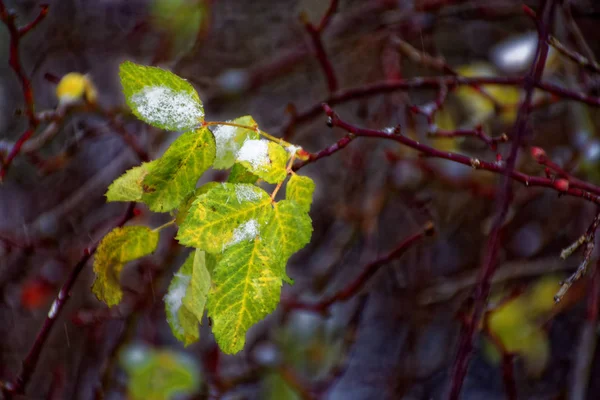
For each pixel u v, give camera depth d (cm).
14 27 71
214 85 112
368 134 61
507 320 81
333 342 104
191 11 88
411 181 105
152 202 57
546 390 110
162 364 75
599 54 104
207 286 57
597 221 61
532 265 104
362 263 109
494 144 68
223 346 55
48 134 81
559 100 83
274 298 55
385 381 112
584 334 77
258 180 58
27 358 63
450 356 108
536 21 67
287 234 56
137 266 85
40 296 101
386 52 104
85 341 99
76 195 113
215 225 56
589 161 78
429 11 106
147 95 56
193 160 57
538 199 113
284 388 96
